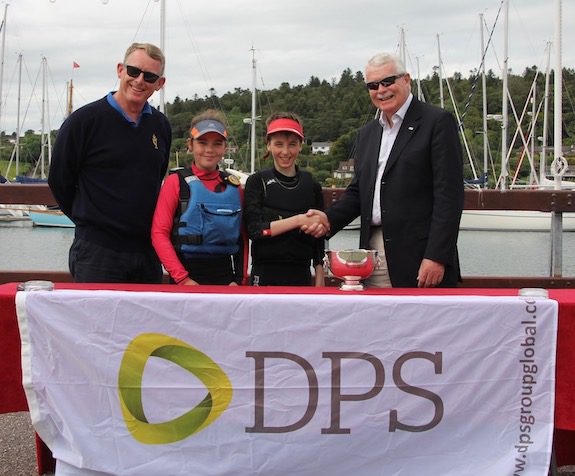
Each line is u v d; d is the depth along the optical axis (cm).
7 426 338
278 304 228
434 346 229
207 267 292
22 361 230
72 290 236
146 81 291
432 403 231
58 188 301
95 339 229
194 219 288
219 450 232
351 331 229
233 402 231
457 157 288
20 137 3872
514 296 235
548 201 411
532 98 2808
